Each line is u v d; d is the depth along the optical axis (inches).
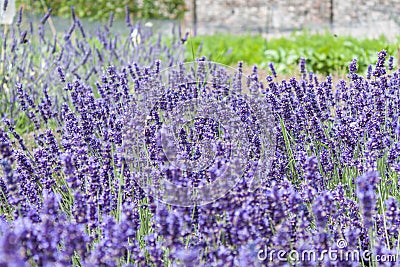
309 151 146.2
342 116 151.4
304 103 151.6
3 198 129.4
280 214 98.7
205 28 757.3
